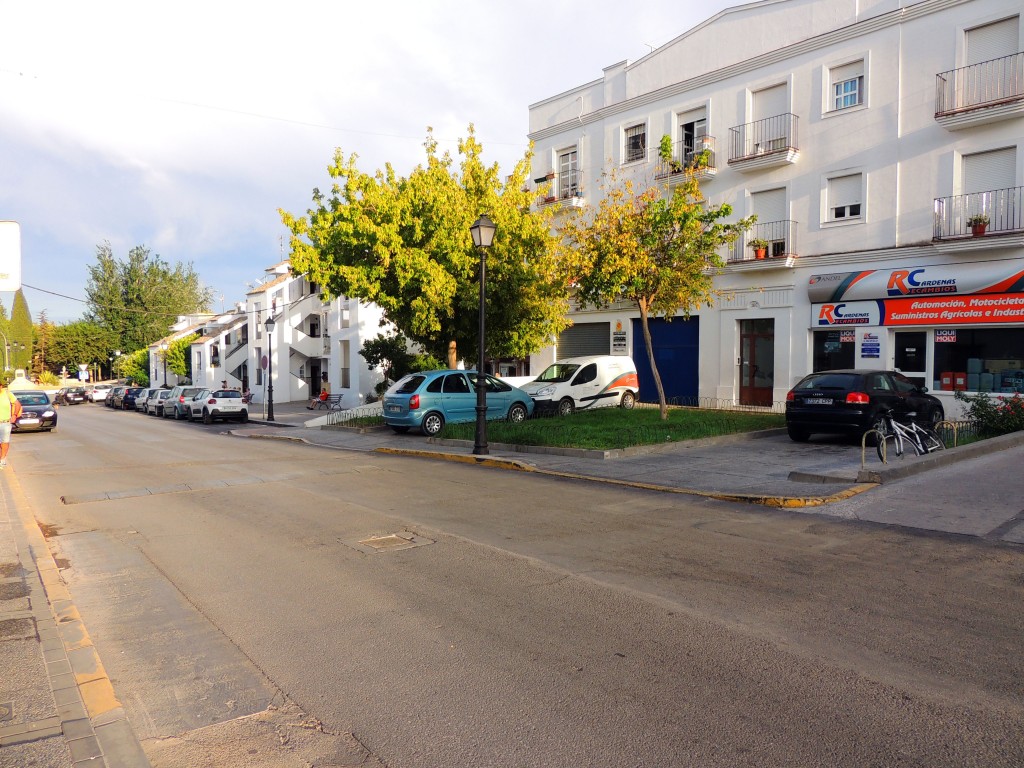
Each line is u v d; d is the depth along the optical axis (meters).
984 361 17.08
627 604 5.12
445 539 7.10
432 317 19.22
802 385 14.11
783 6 20.56
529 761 3.14
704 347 22.91
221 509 8.91
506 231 20.08
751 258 21.38
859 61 19.09
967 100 17.00
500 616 4.93
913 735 3.29
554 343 26.73
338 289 19.39
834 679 3.87
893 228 18.39
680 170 21.95
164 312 69.31
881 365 18.61
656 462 12.02
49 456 16.11
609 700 3.68
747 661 4.12
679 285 16.28
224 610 5.19
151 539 7.38
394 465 13.02
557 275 18.55
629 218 15.80
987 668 3.97
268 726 3.51
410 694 3.81
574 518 8.03
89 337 71.50
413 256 18.20
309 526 7.83
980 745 3.20
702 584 5.54
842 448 13.29
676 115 23.55
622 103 25.00
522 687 3.86
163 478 11.70
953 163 17.28
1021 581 5.46
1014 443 12.12
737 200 21.83
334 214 19.22
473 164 20.20
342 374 35.56
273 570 6.17
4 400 13.17
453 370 19.05
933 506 7.99
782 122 20.70
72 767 3.07
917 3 17.77
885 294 18.33
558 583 5.63
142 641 4.62
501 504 8.92
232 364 45.69
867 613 4.84
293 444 18.19
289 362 39.97
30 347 89.62
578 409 20.52
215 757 3.24
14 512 8.33
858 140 19.02
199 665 4.24
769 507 8.44
